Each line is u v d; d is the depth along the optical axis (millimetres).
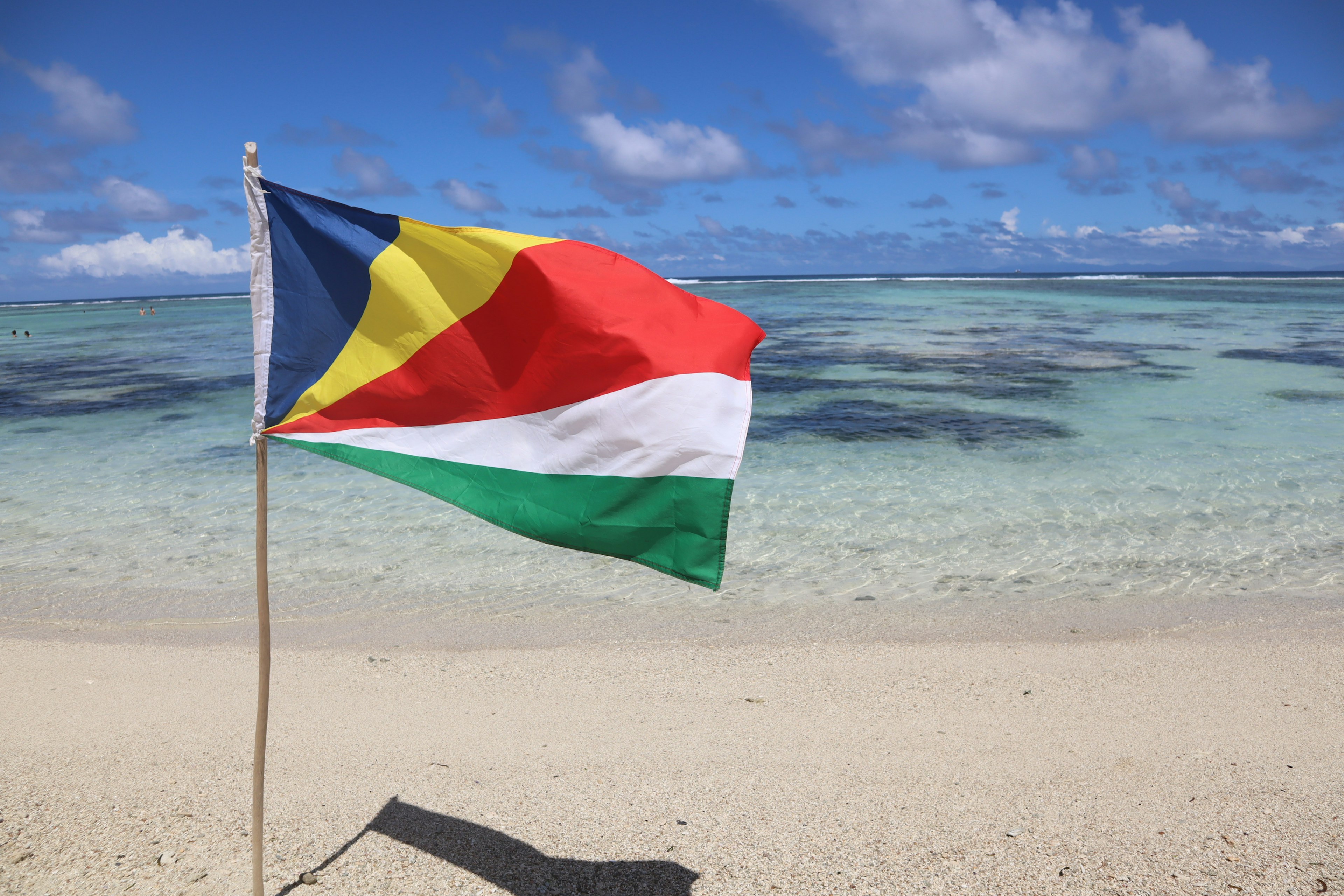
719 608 7332
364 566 8555
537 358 3090
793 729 4918
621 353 2996
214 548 9125
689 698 5418
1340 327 33531
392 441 3162
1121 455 12742
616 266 3172
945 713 5109
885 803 4035
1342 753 4445
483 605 7480
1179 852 3547
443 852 3660
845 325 38469
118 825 3861
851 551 8797
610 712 5207
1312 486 10797
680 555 2982
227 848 3682
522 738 4848
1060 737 4742
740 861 3570
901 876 3432
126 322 58688
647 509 3012
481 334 3119
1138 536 9055
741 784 4254
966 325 37656
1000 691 5445
